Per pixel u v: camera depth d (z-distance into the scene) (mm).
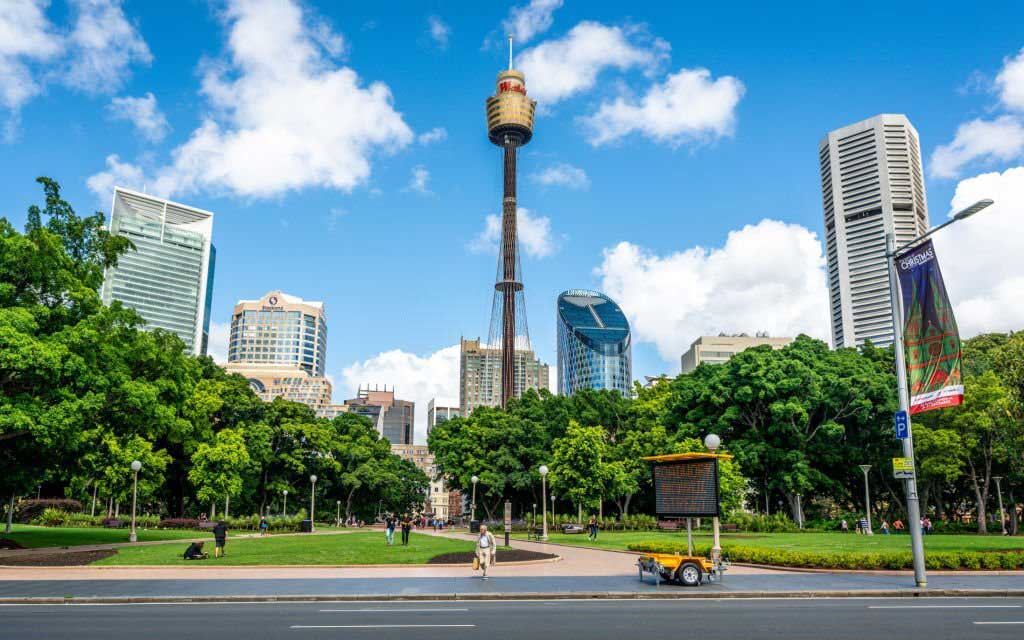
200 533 54438
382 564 28719
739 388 63188
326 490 96125
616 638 13023
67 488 66562
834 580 23781
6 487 38219
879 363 71188
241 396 77562
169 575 25031
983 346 77188
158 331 53469
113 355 37688
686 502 24828
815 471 60938
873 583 22828
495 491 84000
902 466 22547
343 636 13195
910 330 22906
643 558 23047
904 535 50562
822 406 63844
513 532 68375
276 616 15914
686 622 15008
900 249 23578
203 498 65562
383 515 139750
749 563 29578
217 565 27938
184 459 71125
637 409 82625
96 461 46031
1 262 32656
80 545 36094
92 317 35688
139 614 16281
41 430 30922
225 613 16453
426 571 26875
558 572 26719
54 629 14031
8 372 31250
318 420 94375
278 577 24438
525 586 21766
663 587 21625
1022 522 71312
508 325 171250
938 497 68812
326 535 53219
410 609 17188
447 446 90438
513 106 187500
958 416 57281
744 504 79562
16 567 26812
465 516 112312
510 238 179250
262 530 58219
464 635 13312
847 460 65938
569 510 87938
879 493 73688
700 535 53031
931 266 22297
